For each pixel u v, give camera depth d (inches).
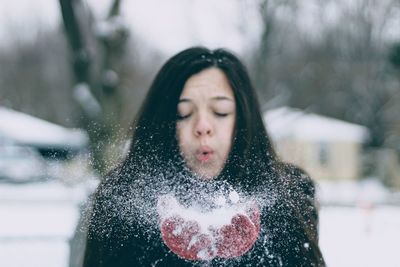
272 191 64.7
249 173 64.9
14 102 1764.3
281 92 866.1
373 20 859.4
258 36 467.2
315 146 1300.4
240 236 62.8
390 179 1161.4
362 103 1365.7
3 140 1246.3
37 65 1758.1
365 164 1310.3
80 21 209.3
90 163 73.3
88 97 209.5
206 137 63.9
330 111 1533.0
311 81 1212.5
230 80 65.7
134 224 63.6
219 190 63.8
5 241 327.9
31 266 260.2
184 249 62.3
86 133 158.2
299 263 63.5
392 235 420.2
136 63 1037.8
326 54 1078.4
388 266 307.6
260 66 474.0
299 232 64.1
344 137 1320.1
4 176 1049.5
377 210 620.1
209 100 64.9
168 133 65.4
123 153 70.4
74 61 213.6
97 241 64.1
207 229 62.7
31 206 645.9
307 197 67.3
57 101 1726.1
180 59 66.9
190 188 64.0
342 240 386.6
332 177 1283.2
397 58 1125.1
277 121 745.6
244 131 65.4
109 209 64.5
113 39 222.1
